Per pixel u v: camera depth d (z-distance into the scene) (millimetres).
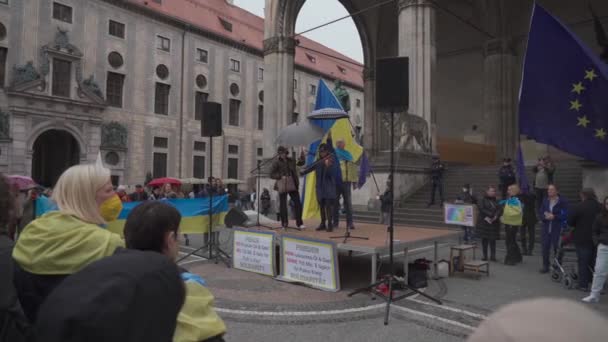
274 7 22312
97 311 1152
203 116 9727
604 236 6328
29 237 1993
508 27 23969
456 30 26906
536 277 8148
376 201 16297
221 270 8625
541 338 620
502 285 7469
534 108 7434
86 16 31469
